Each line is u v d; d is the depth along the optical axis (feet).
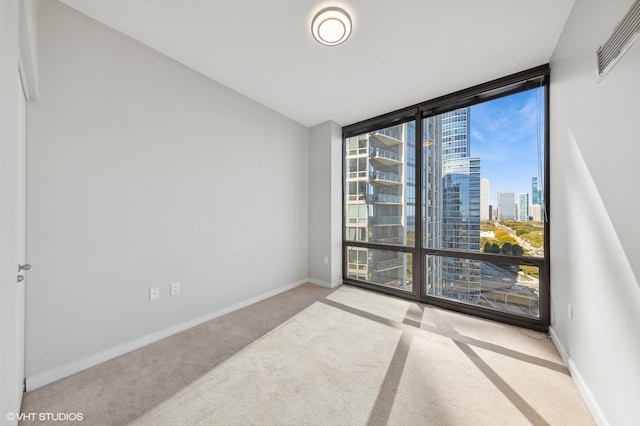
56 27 5.31
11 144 2.87
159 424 4.20
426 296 9.73
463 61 7.25
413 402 4.65
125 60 6.33
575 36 5.18
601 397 4.10
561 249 6.11
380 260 11.24
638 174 3.17
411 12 5.52
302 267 12.32
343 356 6.14
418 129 9.95
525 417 4.30
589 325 4.56
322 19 5.59
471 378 5.30
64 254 5.40
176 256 7.39
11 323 2.93
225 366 5.74
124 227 6.32
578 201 5.05
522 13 5.49
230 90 8.94
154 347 6.56
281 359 6.02
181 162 7.52
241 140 9.35
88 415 4.36
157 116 6.97
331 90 9.02
